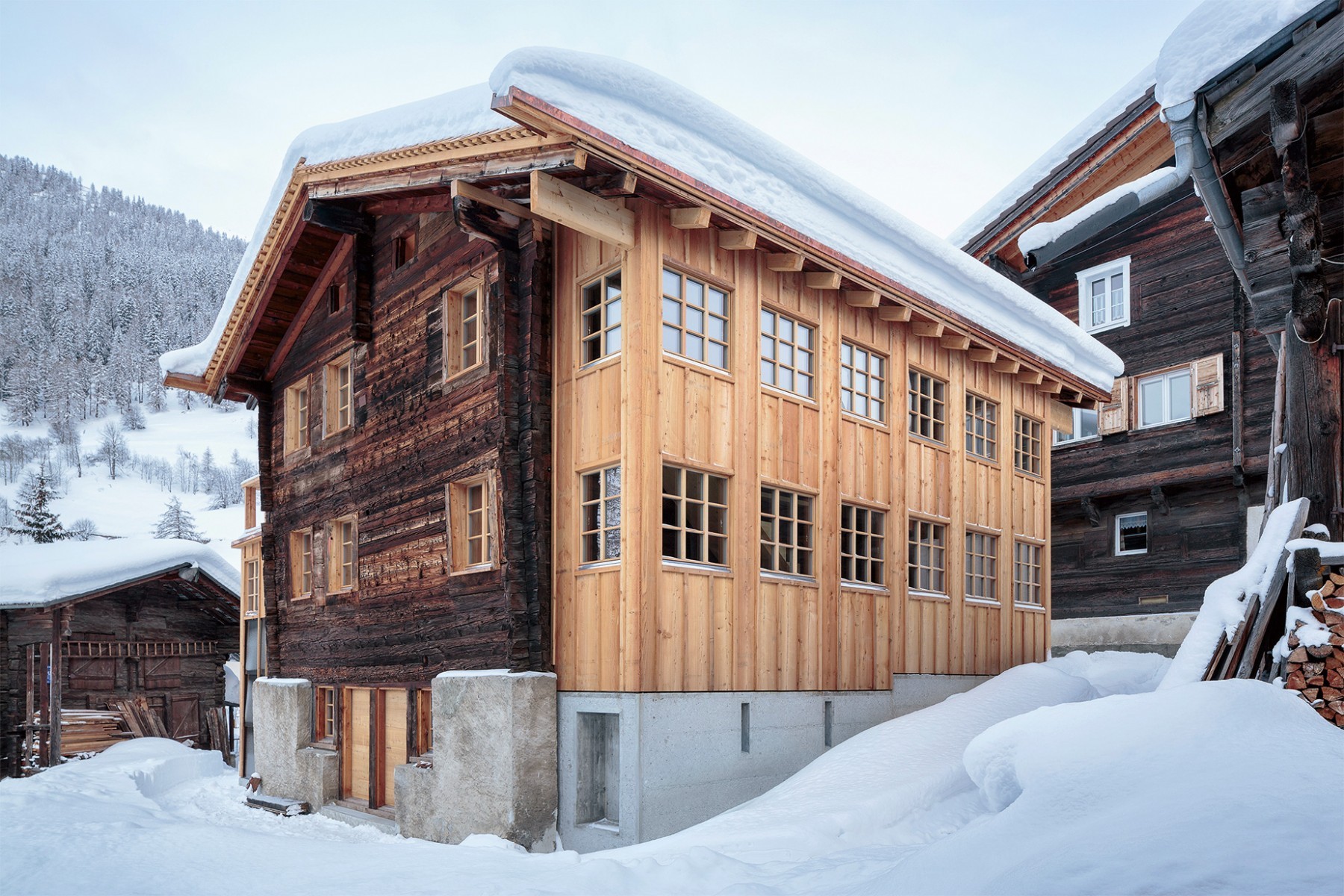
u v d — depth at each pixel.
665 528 10.38
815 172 11.56
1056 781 5.99
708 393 10.94
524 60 8.66
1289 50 7.10
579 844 10.30
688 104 10.08
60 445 147.12
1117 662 15.20
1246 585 7.88
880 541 13.41
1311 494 7.79
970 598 14.91
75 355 168.25
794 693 11.53
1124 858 4.37
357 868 7.87
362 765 14.38
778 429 11.77
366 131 12.65
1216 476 17.66
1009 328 15.03
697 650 10.43
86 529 116.81
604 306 10.80
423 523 13.02
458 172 10.83
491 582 11.47
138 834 10.01
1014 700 11.95
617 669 10.02
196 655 27.44
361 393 14.94
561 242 11.43
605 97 9.41
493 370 11.80
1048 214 19.62
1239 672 7.37
